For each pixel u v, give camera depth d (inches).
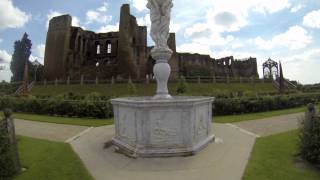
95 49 2652.6
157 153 260.7
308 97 863.7
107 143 327.6
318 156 229.5
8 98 812.6
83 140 349.4
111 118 588.7
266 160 246.5
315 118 240.4
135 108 268.2
